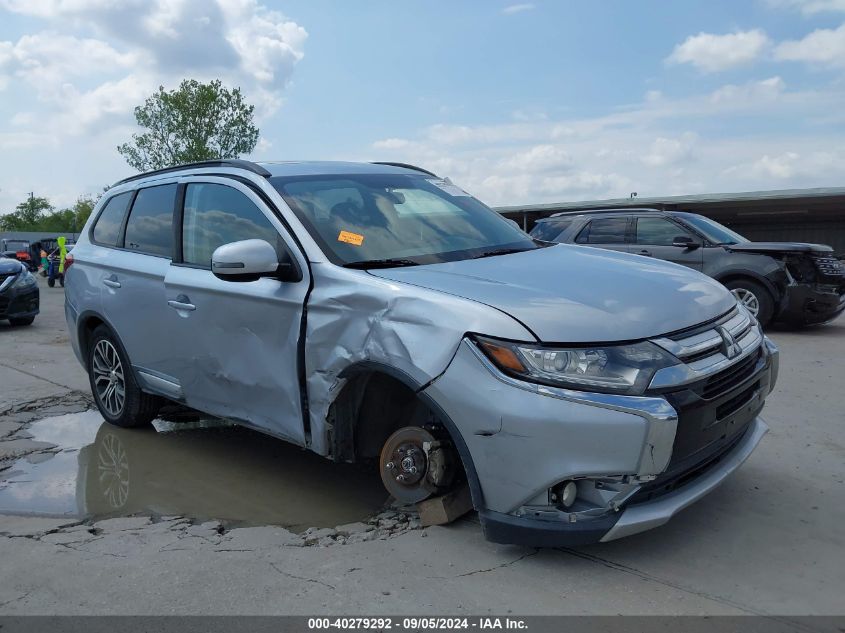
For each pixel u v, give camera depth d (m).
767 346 3.70
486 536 3.08
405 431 3.51
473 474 3.06
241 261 3.60
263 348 3.86
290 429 3.80
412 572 3.09
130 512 3.98
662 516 2.89
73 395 6.56
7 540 3.57
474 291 3.21
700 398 2.96
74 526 3.76
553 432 2.84
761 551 3.23
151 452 5.00
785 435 4.85
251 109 42.78
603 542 3.14
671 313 3.17
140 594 2.99
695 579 2.99
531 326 2.95
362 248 3.78
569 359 2.88
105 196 5.75
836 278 9.12
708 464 3.22
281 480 4.41
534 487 2.90
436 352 3.10
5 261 11.48
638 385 2.85
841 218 34.00
